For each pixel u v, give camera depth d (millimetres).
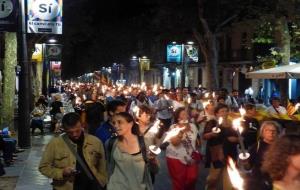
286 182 3000
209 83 35656
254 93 46500
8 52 18719
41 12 16703
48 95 45781
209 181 9219
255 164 6520
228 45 53094
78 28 41938
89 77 113312
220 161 8977
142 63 71062
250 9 29891
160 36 43000
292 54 27797
